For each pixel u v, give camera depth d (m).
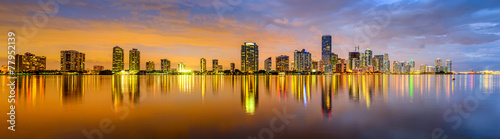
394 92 41.44
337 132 15.22
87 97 33.44
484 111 22.03
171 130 15.58
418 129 15.93
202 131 15.40
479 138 14.23
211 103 27.36
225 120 18.31
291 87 56.62
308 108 23.70
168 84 71.88
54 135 14.37
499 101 29.22
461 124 17.20
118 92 41.88
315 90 46.66
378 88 52.34
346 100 29.84
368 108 23.67
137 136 14.30
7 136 14.11
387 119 18.66
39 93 39.19
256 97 33.78
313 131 15.39
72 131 15.20
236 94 38.34
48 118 18.66
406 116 19.72
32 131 15.12
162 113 20.98
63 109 22.91
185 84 71.31
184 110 22.58
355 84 70.94
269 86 60.62
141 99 31.25
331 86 60.16
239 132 15.20
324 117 19.33
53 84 67.88
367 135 14.65
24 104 26.20
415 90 46.31
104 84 70.00
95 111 21.83
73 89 48.66
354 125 16.84
